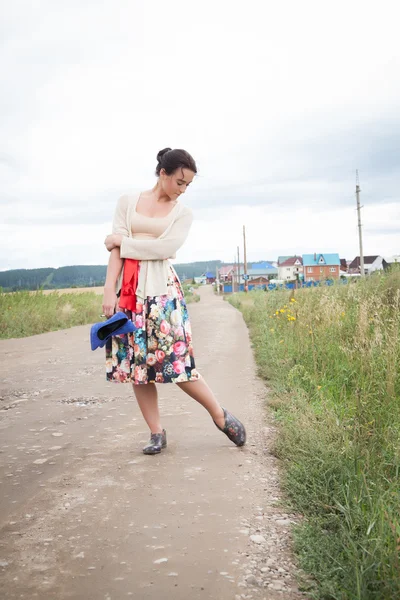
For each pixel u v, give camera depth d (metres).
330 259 122.69
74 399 5.58
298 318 7.94
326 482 2.73
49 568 2.10
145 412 3.60
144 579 2.00
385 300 7.31
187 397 5.55
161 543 2.29
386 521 2.17
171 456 3.50
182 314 3.44
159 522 2.50
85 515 2.60
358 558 1.97
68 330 15.62
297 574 2.02
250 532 2.38
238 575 2.02
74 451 3.70
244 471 3.18
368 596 1.76
